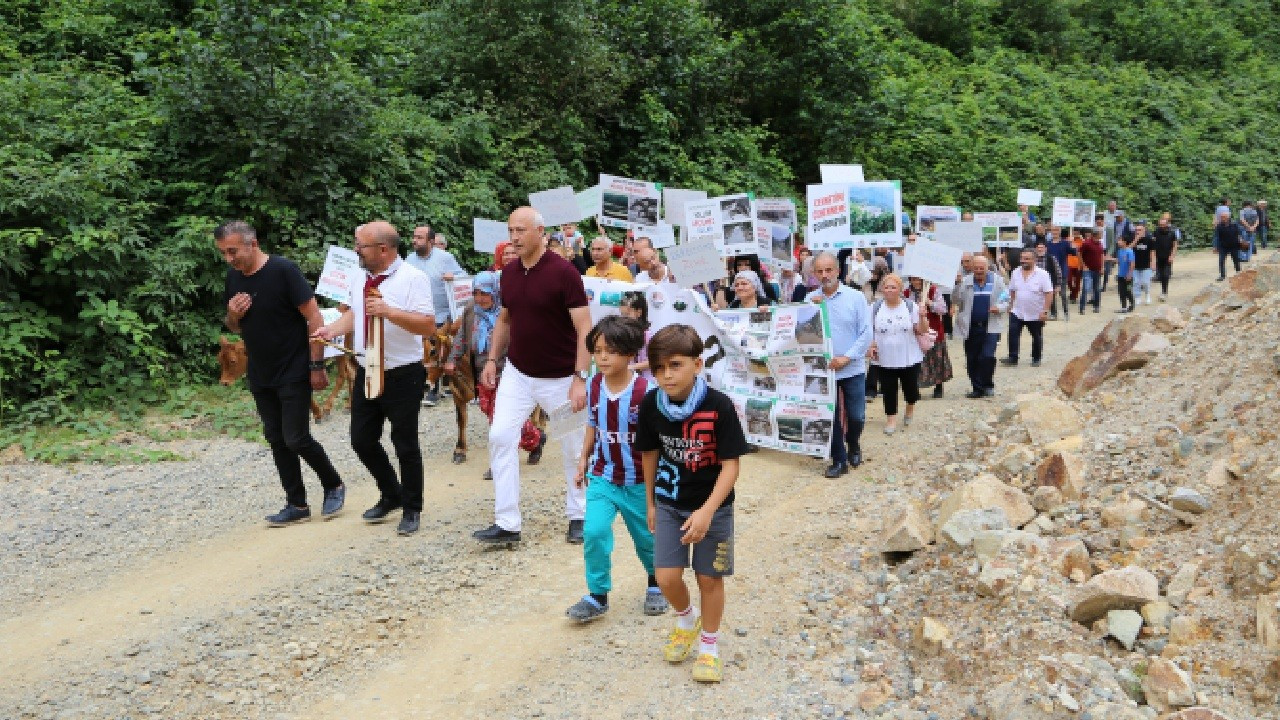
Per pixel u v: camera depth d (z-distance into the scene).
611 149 19.33
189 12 14.73
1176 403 6.12
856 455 8.13
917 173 24.50
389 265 6.25
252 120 11.93
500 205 15.56
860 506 6.88
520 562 6.00
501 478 6.17
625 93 19.66
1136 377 6.94
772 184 20.62
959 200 24.83
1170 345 7.12
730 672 4.55
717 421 4.21
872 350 9.20
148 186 11.50
